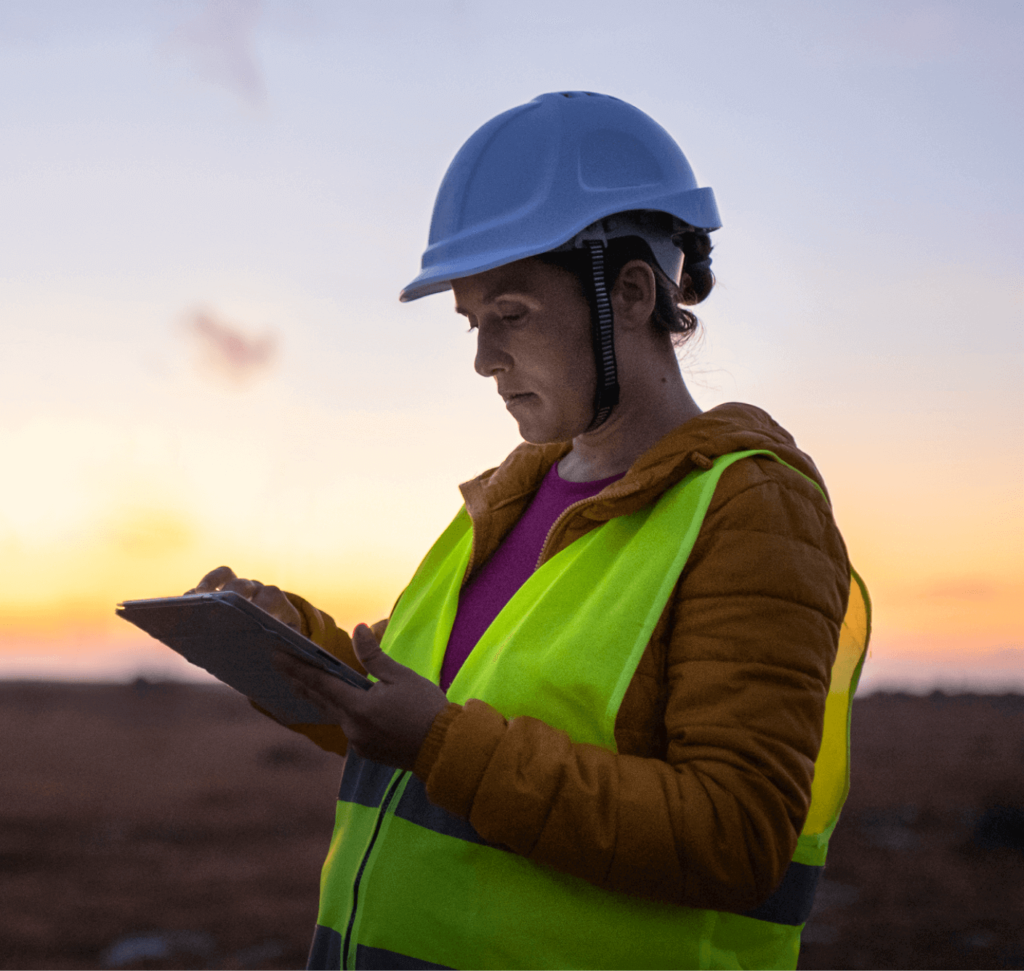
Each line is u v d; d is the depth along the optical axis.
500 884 1.14
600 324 1.31
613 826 1.03
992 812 11.55
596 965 1.12
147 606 1.21
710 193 1.45
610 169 1.36
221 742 23.86
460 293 1.38
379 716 1.09
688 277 1.49
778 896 1.23
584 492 1.42
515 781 1.05
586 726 1.15
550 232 1.31
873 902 8.36
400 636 1.56
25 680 42.09
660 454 1.26
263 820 13.27
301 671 1.12
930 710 33.12
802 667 1.10
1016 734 24.78
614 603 1.19
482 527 1.49
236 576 1.60
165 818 13.27
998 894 8.65
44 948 7.30
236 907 8.65
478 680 1.28
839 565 1.20
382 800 1.28
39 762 19.23
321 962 1.33
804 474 1.24
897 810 12.79
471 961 1.13
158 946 7.32
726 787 1.05
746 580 1.12
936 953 6.86
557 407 1.34
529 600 1.30
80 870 10.09
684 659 1.12
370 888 1.23
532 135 1.39
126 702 34.25
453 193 1.41
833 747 1.32
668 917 1.14
